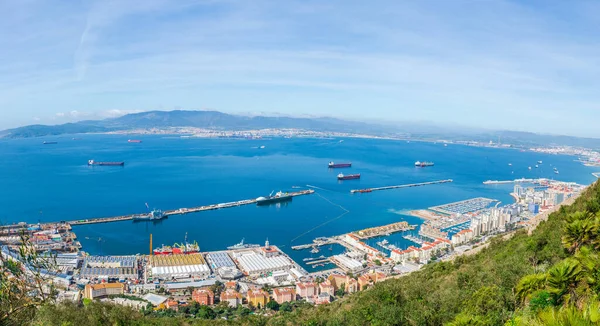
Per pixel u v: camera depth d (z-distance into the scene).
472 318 38.16
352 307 64.62
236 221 191.38
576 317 15.07
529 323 17.80
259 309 100.25
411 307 51.22
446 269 86.31
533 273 44.84
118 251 147.88
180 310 96.44
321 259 141.62
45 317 39.53
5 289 18.53
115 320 64.12
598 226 46.25
